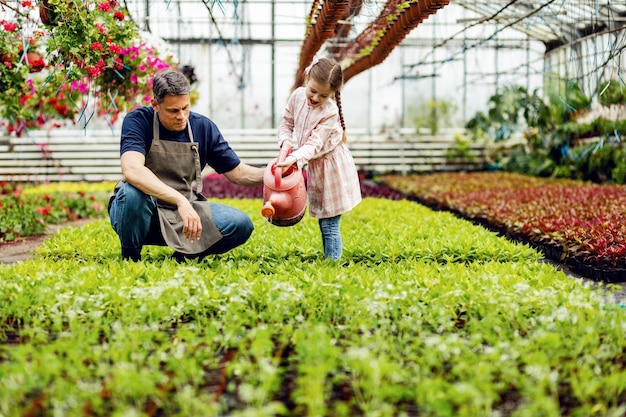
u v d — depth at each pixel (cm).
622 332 281
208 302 322
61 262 432
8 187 959
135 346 260
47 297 320
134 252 432
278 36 1534
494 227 694
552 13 873
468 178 1251
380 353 259
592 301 317
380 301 312
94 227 634
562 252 552
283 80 1565
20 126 952
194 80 978
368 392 227
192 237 393
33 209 798
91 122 1473
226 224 436
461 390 212
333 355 248
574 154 1216
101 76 676
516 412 213
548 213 683
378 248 486
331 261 426
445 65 1564
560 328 286
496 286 336
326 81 402
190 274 363
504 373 241
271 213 403
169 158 427
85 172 1467
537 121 1366
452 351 258
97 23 573
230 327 289
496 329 284
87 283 343
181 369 244
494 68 1560
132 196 410
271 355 274
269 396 233
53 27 578
